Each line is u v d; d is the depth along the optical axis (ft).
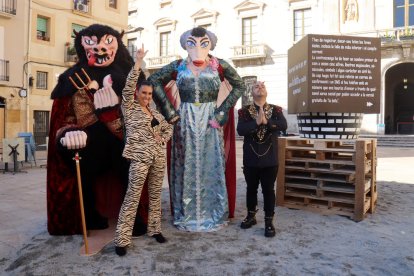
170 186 14.66
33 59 63.72
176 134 14.35
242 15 87.71
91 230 13.53
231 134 15.23
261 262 10.52
